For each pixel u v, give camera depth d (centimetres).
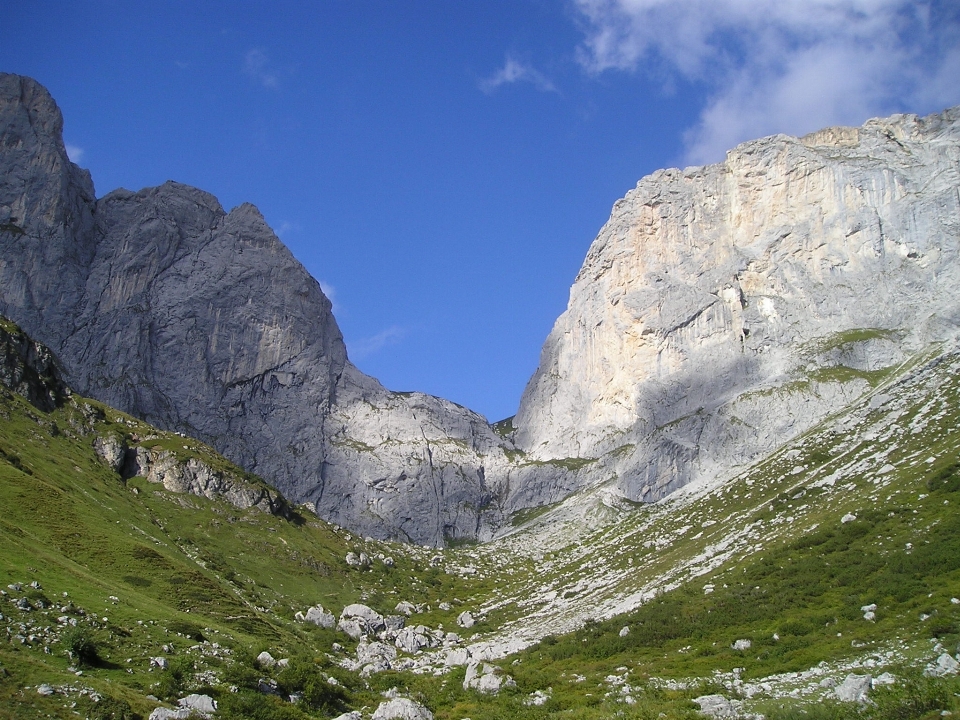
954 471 10038
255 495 16088
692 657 8388
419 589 16238
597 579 14562
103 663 6181
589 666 8981
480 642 12350
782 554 10456
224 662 7044
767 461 16125
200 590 9981
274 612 12112
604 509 19575
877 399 15512
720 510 15062
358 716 6412
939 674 5638
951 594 7388
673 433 19625
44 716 4909
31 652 5881
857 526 10025
